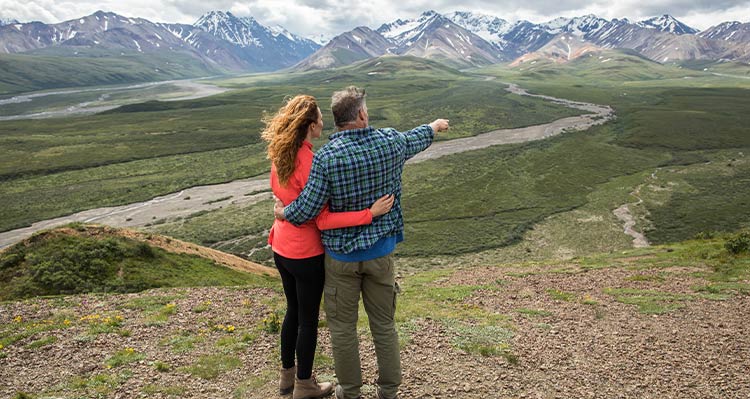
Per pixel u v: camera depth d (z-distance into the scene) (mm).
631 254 25406
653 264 20641
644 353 7562
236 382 6176
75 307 12086
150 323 9773
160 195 97625
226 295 13953
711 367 6918
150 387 5980
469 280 20031
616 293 14305
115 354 7535
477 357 7133
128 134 158000
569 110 196875
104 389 5984
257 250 66625
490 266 26172
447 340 7988
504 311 11766
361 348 7453
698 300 12297
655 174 103500
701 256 21484
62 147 137875
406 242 69750
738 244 20500
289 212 4293
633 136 140000
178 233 73938
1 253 26672
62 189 101438
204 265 31406
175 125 173125
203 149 139250
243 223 78188
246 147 142000
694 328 9258
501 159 120500
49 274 24828
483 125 170750
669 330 9133
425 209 86500
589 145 133375
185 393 5840
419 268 58094
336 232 4348
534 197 91188
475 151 130750
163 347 7988
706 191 89250
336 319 4719
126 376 6469
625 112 183125
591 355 7434
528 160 119312
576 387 6141
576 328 9352
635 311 11289
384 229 4391
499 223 76812
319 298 4863
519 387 6070
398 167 4492
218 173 114500
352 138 4281
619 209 81562
